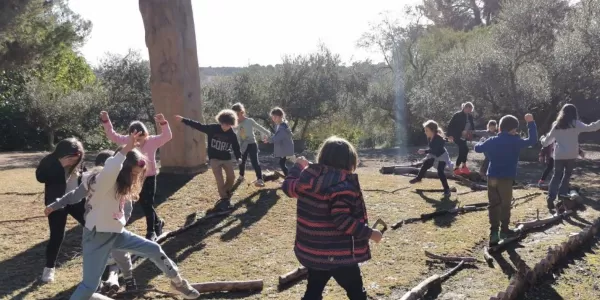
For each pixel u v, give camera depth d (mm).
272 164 15836
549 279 5180
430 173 11055
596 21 16250
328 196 3467
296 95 26219
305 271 5254
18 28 16344
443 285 5059
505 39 18250
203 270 5543
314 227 3535
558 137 7859
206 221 7398
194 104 10156
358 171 13414
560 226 7121
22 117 24672
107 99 25062
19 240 6578
